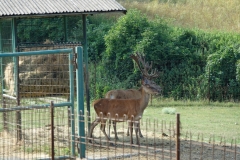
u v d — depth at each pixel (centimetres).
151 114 3244
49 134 2177
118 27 4059
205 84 3806
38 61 2330
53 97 2305
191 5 5675
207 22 5106
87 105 2406
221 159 2045
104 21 4997
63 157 1939
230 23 5050
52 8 2383
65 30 2566
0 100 2583
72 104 1969
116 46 4031
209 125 2859
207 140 2430
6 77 2478
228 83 3809
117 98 2567
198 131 2684
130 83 3944
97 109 2330
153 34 3969
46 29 2606
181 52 3950
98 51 4328
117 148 2228
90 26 4669
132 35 4016
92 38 4419
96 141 2383
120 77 4047
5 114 2270
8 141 2156
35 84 2294
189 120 3019
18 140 2128
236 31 4734
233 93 3769
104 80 4016
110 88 3831
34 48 2389
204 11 5422
